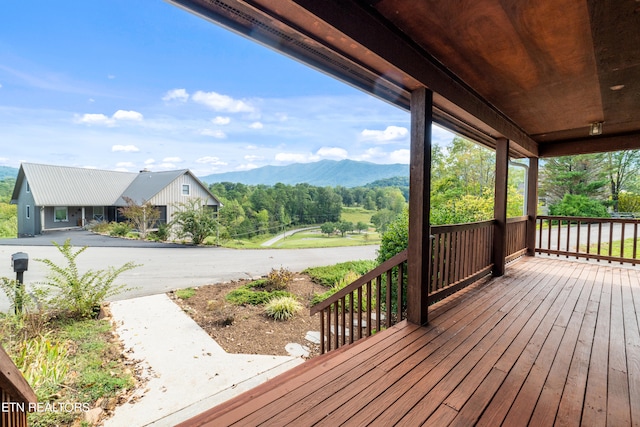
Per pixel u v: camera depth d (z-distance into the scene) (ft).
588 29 6.59
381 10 6.04
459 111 9.61
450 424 4.66
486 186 39.58
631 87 9.69
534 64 8.21
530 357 6.80
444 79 8.50
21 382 3.28
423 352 7.01
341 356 6.82
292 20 5.00
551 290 11.98
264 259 32.09
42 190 59.16
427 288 8.82
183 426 4.75
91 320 14.79
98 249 36.76
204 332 13.97
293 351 12.66
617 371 6.24
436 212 15.58
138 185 68.13
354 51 5.99
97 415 8.21
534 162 18.79
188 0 4.58
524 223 19.06
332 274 23.77
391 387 5.63
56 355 10.11
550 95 10.45
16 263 14.06
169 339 13.15
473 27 6.58
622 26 6.41
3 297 17.74
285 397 5.33
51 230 61.21
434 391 5.51
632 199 46.57
